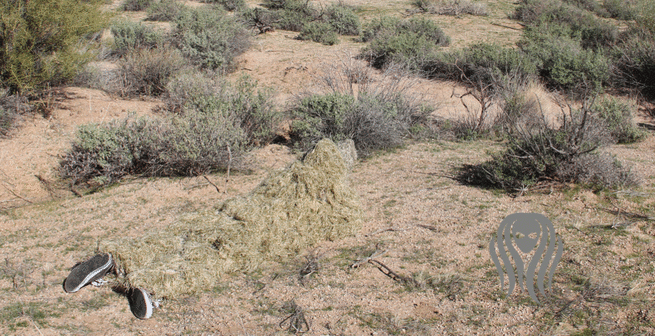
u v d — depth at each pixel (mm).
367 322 3922
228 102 8875
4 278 4559
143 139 7469
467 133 9250
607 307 3852
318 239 5266
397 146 8688
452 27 18109
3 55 8516
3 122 8352
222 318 4043
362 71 11336
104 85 11047
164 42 14391
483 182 6602
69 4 8961
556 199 5797
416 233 5316
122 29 14195
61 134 8523
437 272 4562
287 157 8219
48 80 9102
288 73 13219
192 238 4805
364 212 5914
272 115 9039
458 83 13039
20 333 3693
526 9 19031
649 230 4930
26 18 8562
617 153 7836
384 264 4746
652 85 12086
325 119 8508
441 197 6211
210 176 7344
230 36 14219
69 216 6102
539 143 6312
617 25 17922
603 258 4527
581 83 12008
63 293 4320
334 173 5355
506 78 11133
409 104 9703
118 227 5801
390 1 23000
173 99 10000
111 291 4395
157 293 4184
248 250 4742
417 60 13445
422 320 3924
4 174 7309
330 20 17969
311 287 4449
